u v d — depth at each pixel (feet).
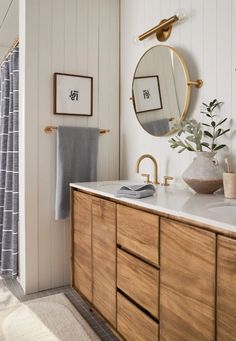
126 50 7.98
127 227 4.70
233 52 4.96
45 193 7.38
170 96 6.25
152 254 4.12
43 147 7.31
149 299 4.20
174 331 3.73
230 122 5.05
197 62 5.69
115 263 5.07
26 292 7.22
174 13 6.24
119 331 4.99
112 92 8.21
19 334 5.55
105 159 8.15
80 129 7.45
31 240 7.25
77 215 6.57
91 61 7.88
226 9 5.06
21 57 7.34
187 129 5.42
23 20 7.14
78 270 6.57
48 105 7.34
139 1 7.38
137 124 7.55
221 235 3.07
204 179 4.89
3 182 8.89
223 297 3.04
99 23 7.98
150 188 5.06
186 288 3.53
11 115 8.51
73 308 6.52
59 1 7.41
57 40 7.41
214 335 3.16
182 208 3.79
